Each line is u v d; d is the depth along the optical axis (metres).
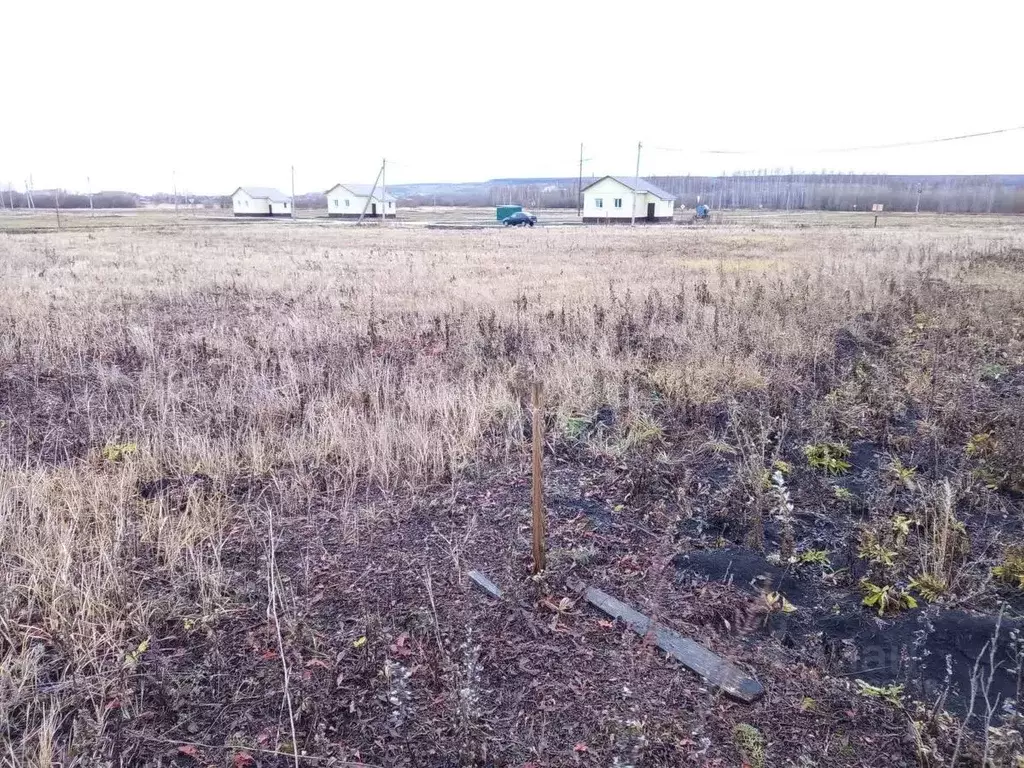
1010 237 28.16
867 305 10.32
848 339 8.59
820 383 6.81
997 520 4.36
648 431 5.63
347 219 65.94
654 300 10.82
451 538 4.21
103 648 3.20
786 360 7.36
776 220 53.28
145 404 6.34
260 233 35.41
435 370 7.25
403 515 4.48
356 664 3.12
